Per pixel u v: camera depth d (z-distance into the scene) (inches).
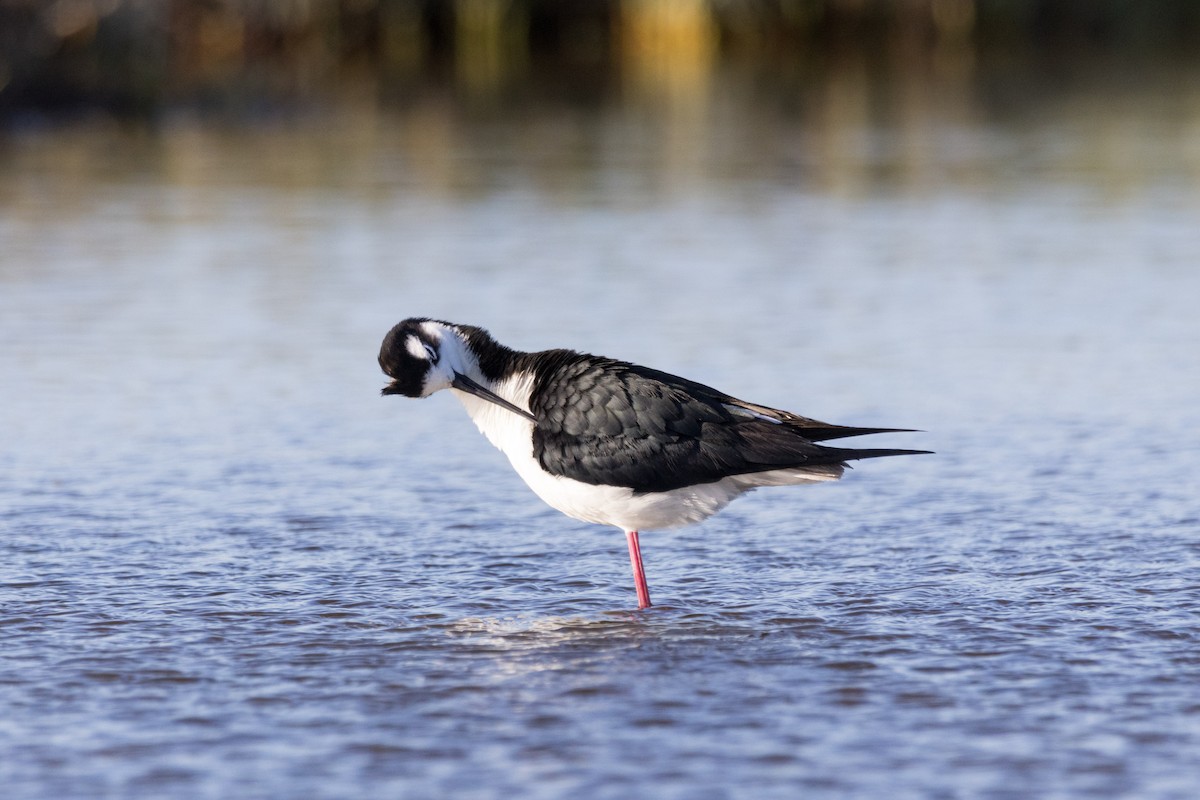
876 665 342.6
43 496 470.3
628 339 658.2
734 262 823.7
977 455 512.1
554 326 679.1
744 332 673.0
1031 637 358.6
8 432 535.5
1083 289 756.6
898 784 282.5
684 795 278.4
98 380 602.2
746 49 2166.6
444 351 382.9
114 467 499.8
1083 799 276.2
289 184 1065.5
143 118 1375.5
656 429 369.4
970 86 1729.8
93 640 359.3
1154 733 304.0
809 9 2225.6
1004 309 717.3
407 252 847.1
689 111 1513.3
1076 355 634.8
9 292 748.6
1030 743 299.9
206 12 1784.0
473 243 874.1
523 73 1868.8
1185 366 617.3
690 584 404.2
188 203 992.2
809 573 411.5
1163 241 872.3
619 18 2183.8
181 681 335.3
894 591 394.6
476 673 340.5
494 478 499.5
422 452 525.3
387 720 313.7
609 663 346.3
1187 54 2102.6
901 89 1704.0
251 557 421.7
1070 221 938.7
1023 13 2282.2
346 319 698.2
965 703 319.9
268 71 1740.9
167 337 668.7
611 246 868.0
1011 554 421.7
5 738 305.0
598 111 1512.1
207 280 776.3
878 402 569.6
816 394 578.2
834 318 700.7
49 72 1391.5
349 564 418.0
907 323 691.4
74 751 298.8
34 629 365.4
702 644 358.0
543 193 1045.2
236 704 322.3
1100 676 333.7
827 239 888.9
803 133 1347.2
